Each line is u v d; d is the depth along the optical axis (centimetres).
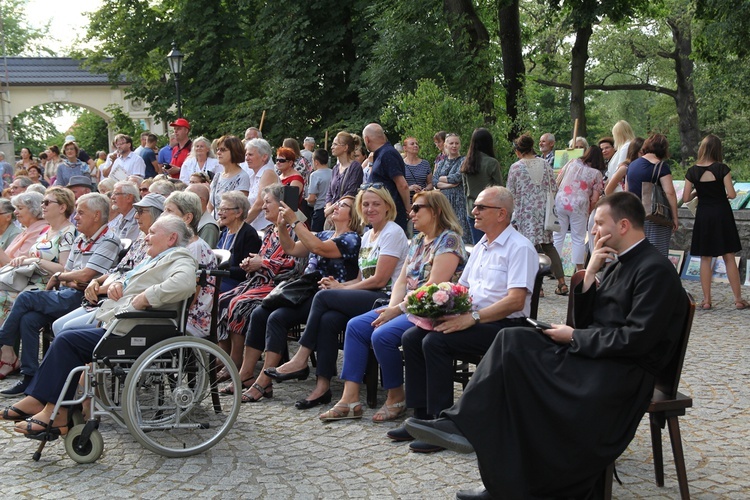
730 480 441
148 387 510
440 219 551
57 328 605
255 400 607
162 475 466
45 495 439
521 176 1005
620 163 1043
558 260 1026
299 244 663
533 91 3241
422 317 494
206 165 1110
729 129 3338
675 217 870
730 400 580
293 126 2316
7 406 609
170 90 2695
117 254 646
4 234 804
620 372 384
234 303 658
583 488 387
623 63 3541
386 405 560
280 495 434
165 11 2794
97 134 5300
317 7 2203
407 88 1836
